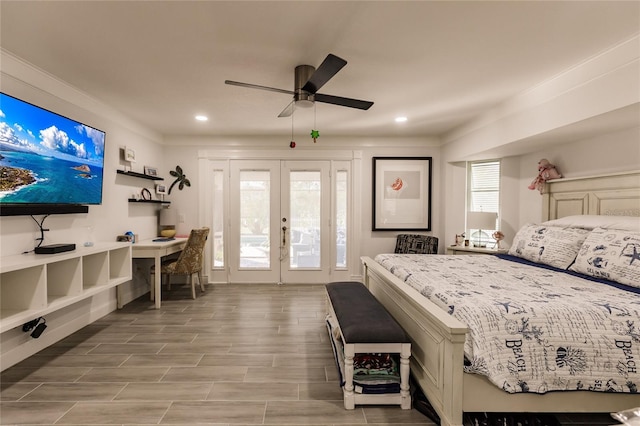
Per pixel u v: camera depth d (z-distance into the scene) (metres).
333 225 5.16
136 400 2.00
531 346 1.56
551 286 2.08
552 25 1.95
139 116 3.96
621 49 2.15
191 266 4.18
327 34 2.07
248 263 5.16
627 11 1.81
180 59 2.42
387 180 5.12
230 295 4.43
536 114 2.93
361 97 3.23
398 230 5.14
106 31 2.03
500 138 3.47
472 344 1.57
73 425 1.76
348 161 5.12
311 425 1.80
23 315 2.10
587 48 2.23
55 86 2.79
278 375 2.33
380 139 5.10
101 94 3.18
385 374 2.03
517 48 2.24
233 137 5.04
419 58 2.39
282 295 4.44
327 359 2.58
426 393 1.85
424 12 1.83
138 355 2.61
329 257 5.18
